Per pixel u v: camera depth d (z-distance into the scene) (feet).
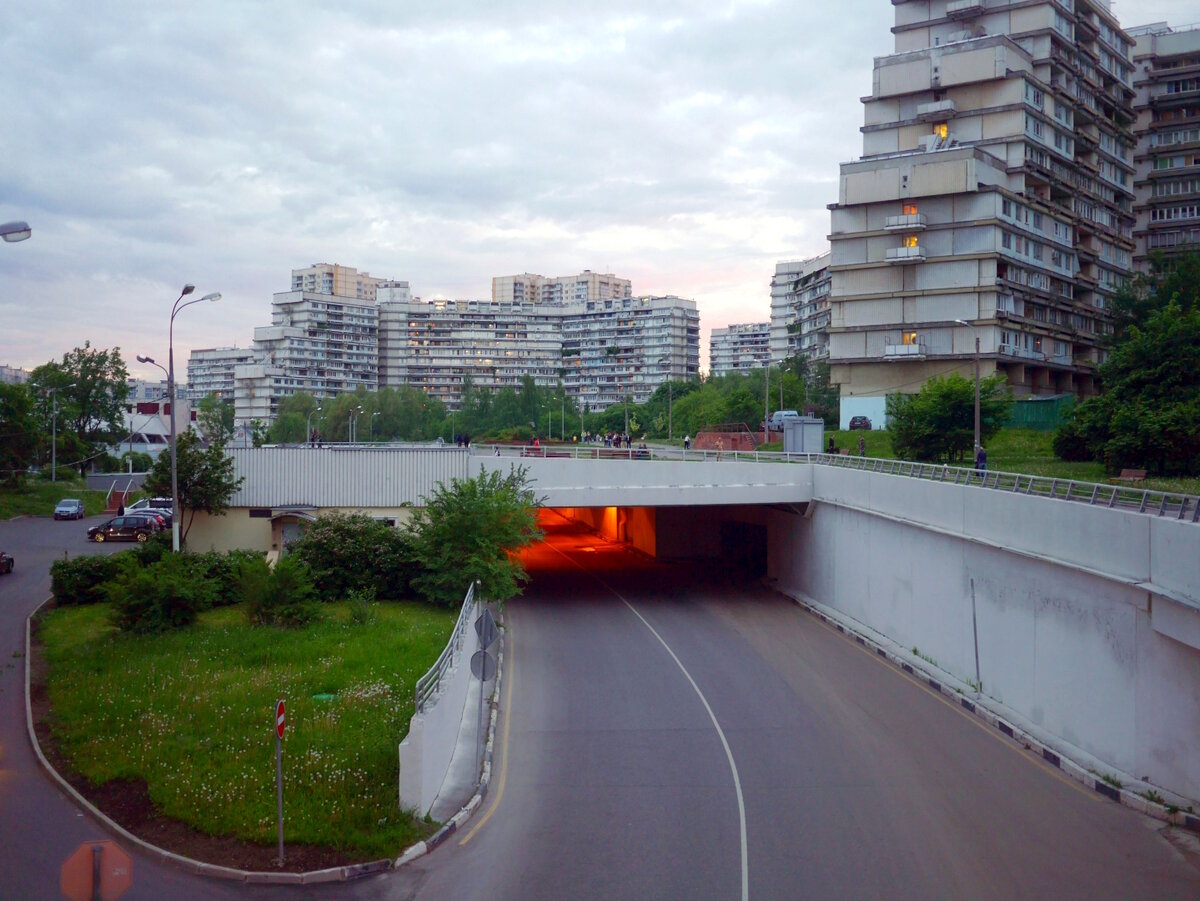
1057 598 66.69
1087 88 266.16
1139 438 128.47
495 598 108.47
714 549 172.65
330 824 47.09
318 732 59.98
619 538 201.16
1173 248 310.86
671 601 127.65
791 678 85.10
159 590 87.76
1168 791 54.75
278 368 562.66
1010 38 234.79
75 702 64.54
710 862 45.57
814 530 126.00
